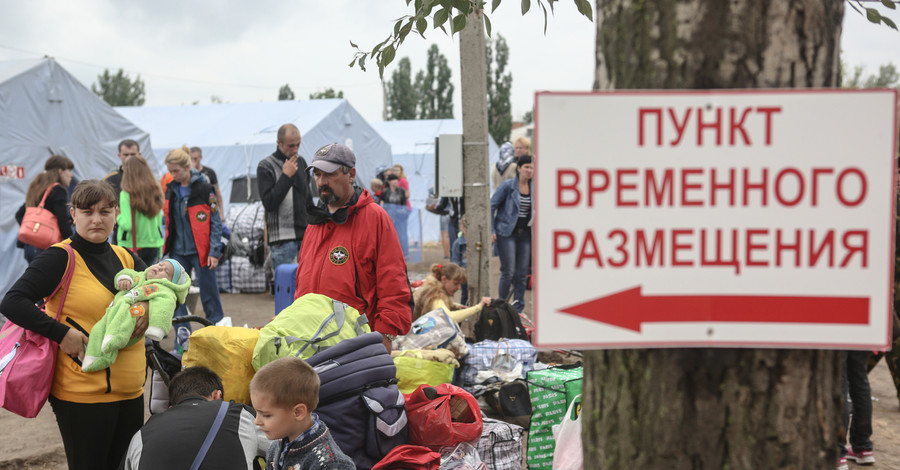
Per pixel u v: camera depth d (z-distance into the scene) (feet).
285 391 8.32
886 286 3.83
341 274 12.35
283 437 8.70
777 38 3.86
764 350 3.94
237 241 34.63
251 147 52.01
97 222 9.87
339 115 55.16
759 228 3.87
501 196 25.66
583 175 3.89
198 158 34.32
